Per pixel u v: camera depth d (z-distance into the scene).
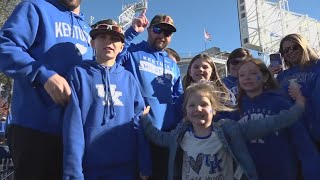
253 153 1.19
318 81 1.34
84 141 1.00
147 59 1.43
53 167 1.01
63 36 1.07
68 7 1.11
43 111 1.00
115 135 1.04
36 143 0.98
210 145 1.09
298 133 1.19
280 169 1.16
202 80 1.28
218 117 1.20
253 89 1.26
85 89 1.03
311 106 1.36
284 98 1.23
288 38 1.48
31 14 1.02
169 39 1.48
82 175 0.95
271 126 1.07
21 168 0.97
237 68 1.44
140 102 1.15
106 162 1.02
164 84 1.43
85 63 1.07
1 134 2.77
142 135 1.12
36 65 0.94
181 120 1.29
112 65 1.11
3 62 0.95
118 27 1.10
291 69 1.49
